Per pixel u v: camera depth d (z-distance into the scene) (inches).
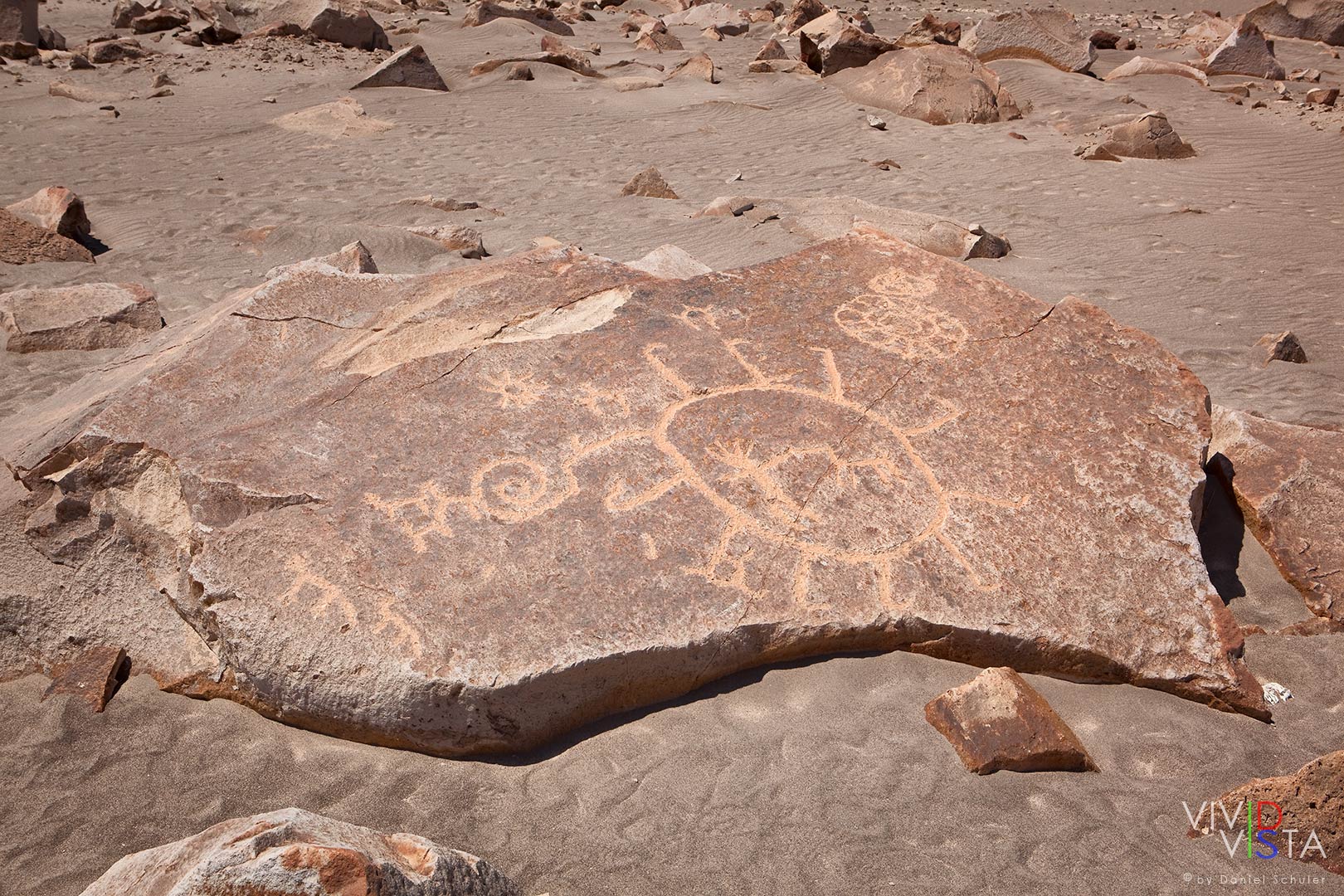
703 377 139.9
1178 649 120.1
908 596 119.1
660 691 114.5
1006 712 109.9
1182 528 129.4
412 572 114.3
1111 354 149.3
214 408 136.0
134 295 235.8
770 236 301.4
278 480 123.4
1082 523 128.3
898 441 134.0
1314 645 128.3
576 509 121.7
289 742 112.1
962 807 103.1
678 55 613.9
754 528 122.5
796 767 107.0
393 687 107.0
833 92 515.2
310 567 114.9
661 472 126.9
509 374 138.6
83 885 94.7
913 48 517.7
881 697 115.4
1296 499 146.5
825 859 97.1
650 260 173.8
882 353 146.1
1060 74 550.3
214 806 103.4
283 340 148.6
